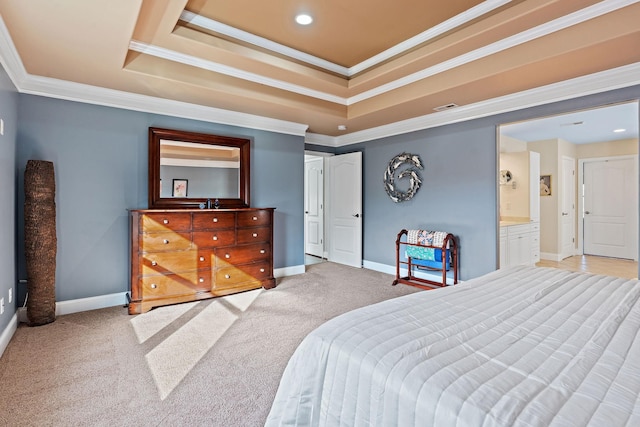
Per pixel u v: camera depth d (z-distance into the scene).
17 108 2.88
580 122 4.63
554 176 5.87
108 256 3.40
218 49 2.95
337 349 1.20
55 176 3.12
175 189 3.77
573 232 6.37
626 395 0.87
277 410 1.32
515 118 3.57
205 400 1.84
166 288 3.34
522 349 1.14
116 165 3.43
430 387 0.94
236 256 3.80
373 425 1.02
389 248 5.02
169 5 2.30
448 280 4.25
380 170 5.14
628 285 1.89
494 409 0.83
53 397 1.84
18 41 2.35
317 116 4.32
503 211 5.64
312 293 3.91
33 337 2.62
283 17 2.76
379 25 2.88
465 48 2.96
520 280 2.02
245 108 3.93
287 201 4.77
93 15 2.05
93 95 3.26
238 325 2.91
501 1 2.49
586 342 1.19
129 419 1.67
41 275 2.86
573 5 2.31
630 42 2.35
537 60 2.66
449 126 4.21
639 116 2.82
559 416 0.79
